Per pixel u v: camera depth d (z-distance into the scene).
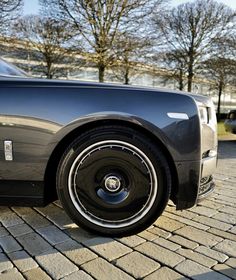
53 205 2.54
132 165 1.93
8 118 1.92
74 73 12.70
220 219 2.32
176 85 16.62
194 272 1.59
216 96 21.05
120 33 9.84
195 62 15.91
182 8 15.62
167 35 14.06
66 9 9.59
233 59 15.41
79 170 1.95
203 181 2.09
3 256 1.74
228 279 1.53
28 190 1.99
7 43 10.65
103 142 1.93
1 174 1.97
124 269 1.62
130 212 1.96
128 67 10.82
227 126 7.70
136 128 1.97
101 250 1.81
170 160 1.94
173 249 1.83
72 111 1.91
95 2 9.50
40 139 1.92
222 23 15.48
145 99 1.92
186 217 2.34
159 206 1.95
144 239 1.96
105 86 1.97
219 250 1.83
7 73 2.44
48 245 1.87
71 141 1.99
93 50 10.01
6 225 2.15
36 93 1.93
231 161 5.13
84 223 1.97
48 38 11.20
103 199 1.96
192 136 1.90
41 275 1.56
